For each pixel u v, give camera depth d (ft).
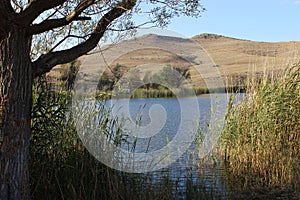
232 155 23.66
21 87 13.26
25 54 13.33
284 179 21.70
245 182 21.36
